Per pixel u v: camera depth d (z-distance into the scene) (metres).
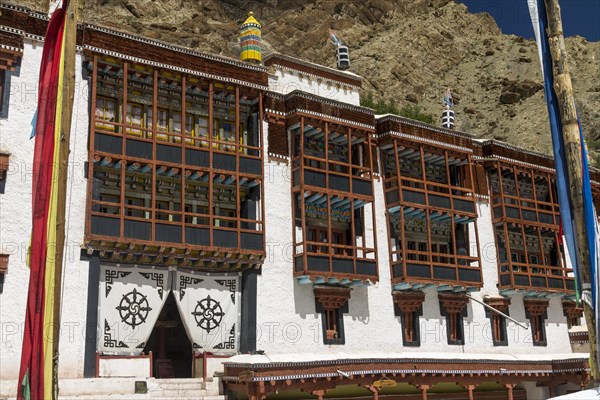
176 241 28.77
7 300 25.84
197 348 30.00
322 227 35.28
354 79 39.31
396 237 37.56
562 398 16.67
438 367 33.59
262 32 104.00
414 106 95.31
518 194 42.62
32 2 69.38
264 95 33.72
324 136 35.19
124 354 28.03
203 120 32.44
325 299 33.56
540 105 93.50
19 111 27.36
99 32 28.78
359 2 114.38
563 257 44.59
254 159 32.16
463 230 40.34
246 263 31.23
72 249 27.12
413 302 36.53
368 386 31.23
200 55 31.27
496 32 121.44
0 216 26.27
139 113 30.69
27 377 17.41
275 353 31.36
